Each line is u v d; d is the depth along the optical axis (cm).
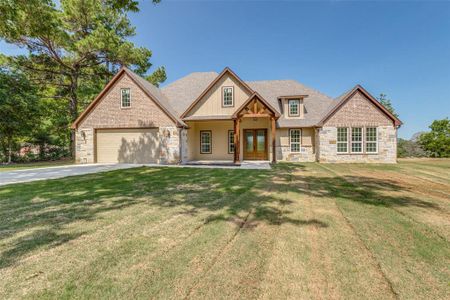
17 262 281
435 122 2478
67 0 1909
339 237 355
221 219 435
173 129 1563
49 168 1323
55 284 238
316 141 1688
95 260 286
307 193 655
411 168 1246
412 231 379
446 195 632
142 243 334
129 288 230
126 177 952
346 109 1599
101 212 480
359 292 225
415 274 256
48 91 2225
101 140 1662
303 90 1994
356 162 1588
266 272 259
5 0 961
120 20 2253
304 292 225
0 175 1034
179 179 898
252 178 923
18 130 1780
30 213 473
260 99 1514
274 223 415
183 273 257
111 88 1636
